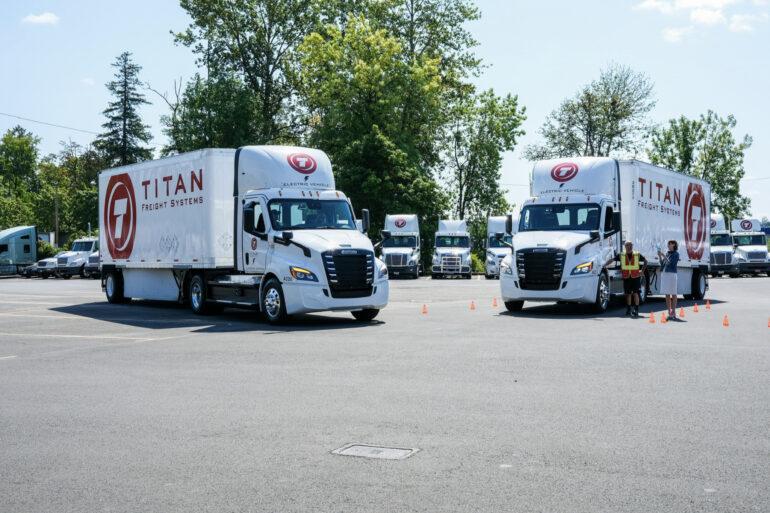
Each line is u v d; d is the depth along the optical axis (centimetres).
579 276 1908
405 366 1055
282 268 1689
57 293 3198
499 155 6625
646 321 1731
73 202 8869
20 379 986
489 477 540
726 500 489
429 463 576
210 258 1898
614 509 473
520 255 1953
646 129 6519
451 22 5903
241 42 5875
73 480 544
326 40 5856
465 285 3719
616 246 2081
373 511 473
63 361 1150
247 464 578
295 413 755
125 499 502
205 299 1984
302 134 6200
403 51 5853
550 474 546
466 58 6044
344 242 1697
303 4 5825
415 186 5294
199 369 1048
